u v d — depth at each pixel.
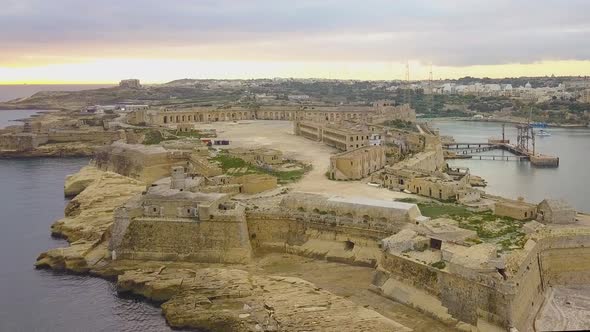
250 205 142.50
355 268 122.81
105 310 106.94
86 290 117.19
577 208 184.25
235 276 114.31
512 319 86.44
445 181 158.38
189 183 155.50
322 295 103.62
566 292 105.00
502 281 87.69
